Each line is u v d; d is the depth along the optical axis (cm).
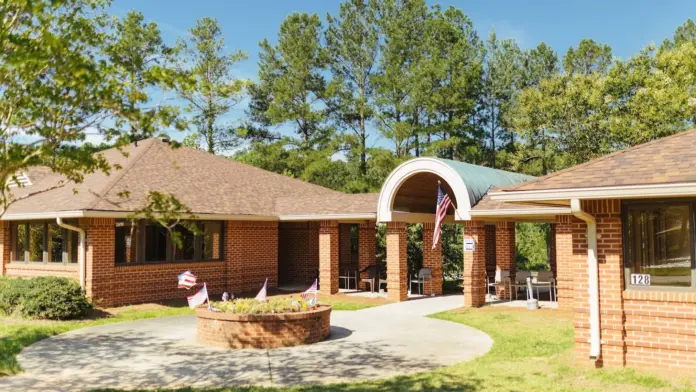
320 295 2361
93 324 1636
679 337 987
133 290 2020
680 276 997
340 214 2297
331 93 4325
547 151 4228
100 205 1878
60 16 928
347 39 4475
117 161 2378
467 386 944
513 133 4912
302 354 1231
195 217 1050
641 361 1020
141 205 1984
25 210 2045
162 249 2144
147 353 1245
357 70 4528
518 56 4994
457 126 4375
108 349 1288
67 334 1479
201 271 2266
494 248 2794
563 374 1005
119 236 2005
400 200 2245
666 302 1000
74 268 1991
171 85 869
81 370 1095
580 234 1091
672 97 3391
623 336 1034
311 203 2517
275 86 4484
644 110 3472
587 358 1068
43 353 1247
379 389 940
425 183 2372
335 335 1463
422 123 4425
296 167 4550
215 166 2708
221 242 2362
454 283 2948
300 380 1012
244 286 2422
